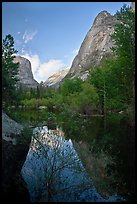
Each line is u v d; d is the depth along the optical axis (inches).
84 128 1159.0
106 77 1802.4
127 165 551.8
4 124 910.4
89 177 451.2
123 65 1465.3
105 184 427.5
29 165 492.1
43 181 412.2
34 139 511.2
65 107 1588.3
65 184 413.1
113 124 1389.0
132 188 420.8
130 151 688.4
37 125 520.7
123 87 1547.7
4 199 365.1
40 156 508.1
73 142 750.5
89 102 2178.9
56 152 437.7
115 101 1697.8
